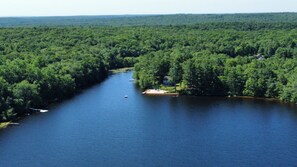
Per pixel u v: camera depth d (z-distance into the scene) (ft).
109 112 633.20
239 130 545.44
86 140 509.35
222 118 600.80
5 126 561.43
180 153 470.39
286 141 503.20
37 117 604.49
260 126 560.20
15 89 624.59
